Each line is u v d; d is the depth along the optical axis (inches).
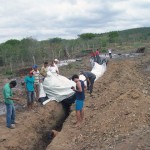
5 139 499.8
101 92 690.8
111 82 781.3
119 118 478.0
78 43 2869.1
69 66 1461.6
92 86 690.8
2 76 1435.8
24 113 644.1
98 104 587.2
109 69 958.4
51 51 2190.0
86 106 589.6
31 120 567.2
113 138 425.1
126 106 502.9
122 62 1123.3
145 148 360.5
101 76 889.5
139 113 475.5
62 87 663.1
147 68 1159.0
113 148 386.6
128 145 380.2
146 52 2074.3
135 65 1176.8
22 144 501.7
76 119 523.8
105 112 513.3
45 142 527.8
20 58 1963.6
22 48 2062.0
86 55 2305.6
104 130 461.1
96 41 3065.9
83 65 1486.2
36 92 703.7
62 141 459.8
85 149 417.7
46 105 627.8
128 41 3612.2
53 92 666.2
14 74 1473.9
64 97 657.0
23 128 539.2
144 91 646.5
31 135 528.7
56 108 624.4
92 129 475.5
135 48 2581.2
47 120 581.6
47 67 706.2
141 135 400.5
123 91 644.7
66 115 645.3
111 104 538.3
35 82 698.8
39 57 2044.8
